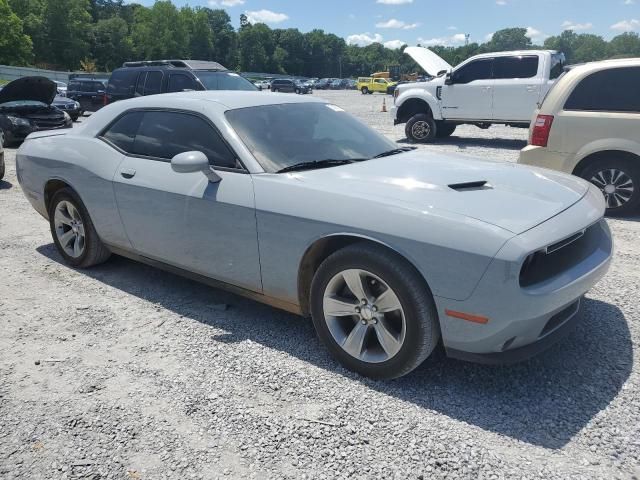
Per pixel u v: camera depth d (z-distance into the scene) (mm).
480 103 12805
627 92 6105
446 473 2316
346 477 2312
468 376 3070
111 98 12781
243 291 3637
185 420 2729
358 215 2930
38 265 5070
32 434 2656
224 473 2361
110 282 4621
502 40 141625
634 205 6297
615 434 2533
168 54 111500
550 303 2650
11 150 13430
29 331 3742
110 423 2721
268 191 3297
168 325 3795
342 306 3092
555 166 6602
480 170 3465
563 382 2977
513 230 2615
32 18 92875
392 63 153500
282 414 2754
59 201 4840
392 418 2699
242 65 134125
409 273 2783
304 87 58938
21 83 12664
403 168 3467
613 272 4570
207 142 3725
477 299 2604
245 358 3318
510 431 2580
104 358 3361
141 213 4020
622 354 3240
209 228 3582
